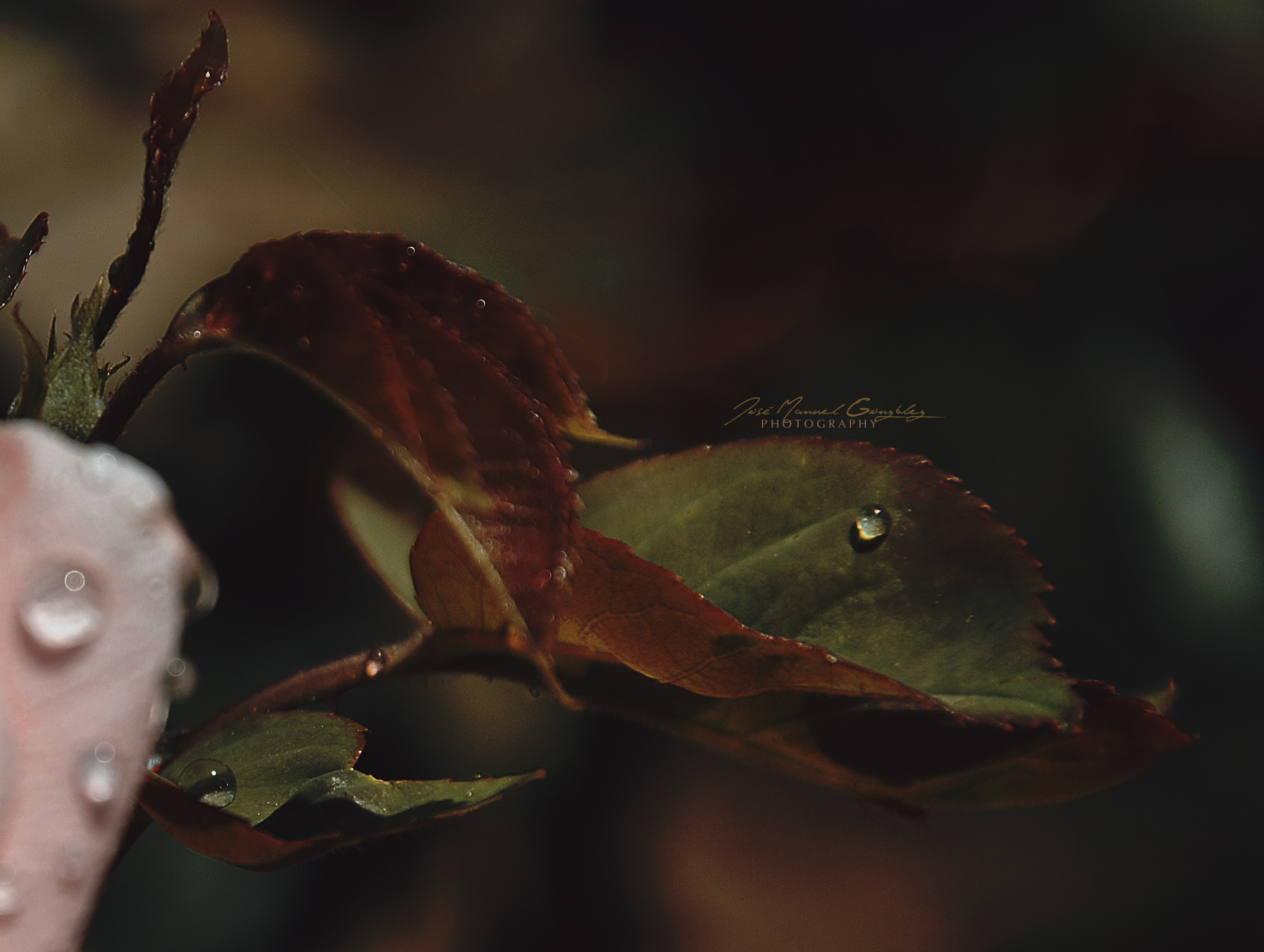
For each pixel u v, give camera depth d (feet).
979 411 2.38
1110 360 2.45
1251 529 2.43
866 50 2.47
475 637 0.99
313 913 2.48
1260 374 2.48
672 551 0.99
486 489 0.91
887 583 0.99
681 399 2.32
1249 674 2.46
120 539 0.87
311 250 0.92
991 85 2.41
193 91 0.94
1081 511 2.41
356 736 0.96
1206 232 2.45
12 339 2.39
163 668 0.88
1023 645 0.97
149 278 2.52
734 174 2.58
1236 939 2.43
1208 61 2.30
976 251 2.46
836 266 2.44
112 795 0.87
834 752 0.98
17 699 0.87
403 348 0.91
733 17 2.65
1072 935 2.52
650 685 0.99
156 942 2.30
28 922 0.87
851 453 0.99
